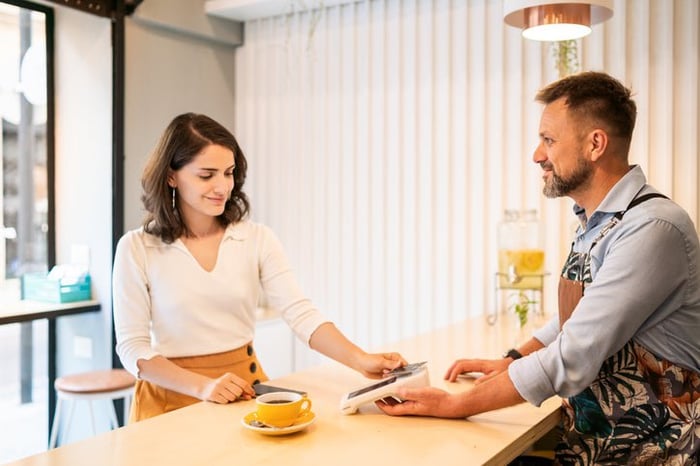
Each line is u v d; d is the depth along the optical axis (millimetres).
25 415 3688
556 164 1692
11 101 3566
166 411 1946
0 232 3537
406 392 1652
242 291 2074
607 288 1511
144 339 1957
